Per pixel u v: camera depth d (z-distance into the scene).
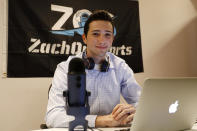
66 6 2.53
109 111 1.36
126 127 1.09
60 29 2.48
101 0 2.71
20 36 2.30
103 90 1.35
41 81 2.37
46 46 2.41
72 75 0.74
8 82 2.24
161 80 0.80
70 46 2.52
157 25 3.08
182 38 3.26
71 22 2.54
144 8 3.00
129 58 2.80
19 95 2.28
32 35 2.35
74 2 2.57
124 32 2.79
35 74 2.35
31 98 2.33
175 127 0.97
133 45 2.84
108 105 1.36
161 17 3.12
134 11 2.88
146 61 2.96
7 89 2.23
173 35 3.20
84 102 0.77
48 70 2.40
